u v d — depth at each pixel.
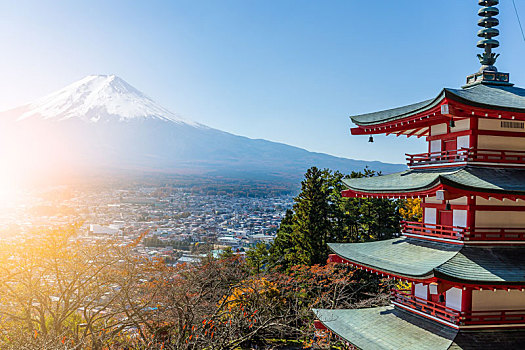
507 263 14.35
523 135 16.05
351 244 20.11
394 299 18.34
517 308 15.06
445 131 17.12
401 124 17.75
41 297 19.23
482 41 18.22
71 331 19.02
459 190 13.98
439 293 13.38
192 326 20.19
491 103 15.20
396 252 17.41
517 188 14.19
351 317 18.62
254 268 48.25
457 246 15.31
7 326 19.73
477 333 14.51
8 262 19.02
